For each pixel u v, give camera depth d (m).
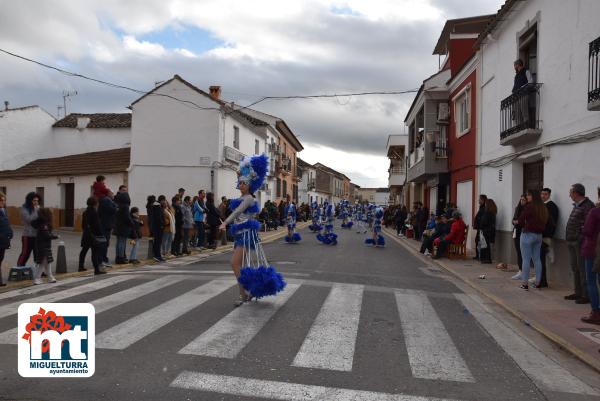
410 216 24.50
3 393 4.13
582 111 8.97
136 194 21.98
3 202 8.62
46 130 27.56
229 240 19.19
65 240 17.81
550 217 9.60
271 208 26.80
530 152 11.12
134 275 10.14
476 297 8.81
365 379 4.57
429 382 4.55
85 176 22.80
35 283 9.02
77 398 4.04
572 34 9.37
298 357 5.11
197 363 4.86
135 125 22.14
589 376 4.91
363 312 7.12
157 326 6.15
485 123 14.73
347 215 33.97
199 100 21.91
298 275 10.20
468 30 19.22
